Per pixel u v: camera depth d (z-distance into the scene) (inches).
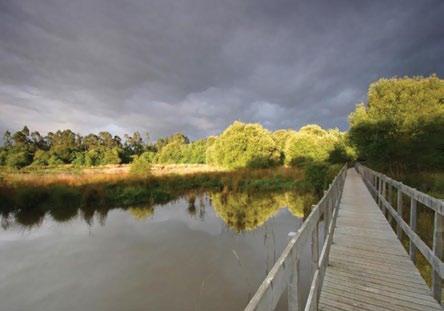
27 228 419.8
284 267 59.9
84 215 503.2
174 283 243.1
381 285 143.3
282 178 926.4
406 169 646.5
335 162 1371.8
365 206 343.9
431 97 697.0
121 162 2055.9
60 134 2839.6
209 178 910.4
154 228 419.5
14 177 684.1
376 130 686.5
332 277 152.8
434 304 125.6
